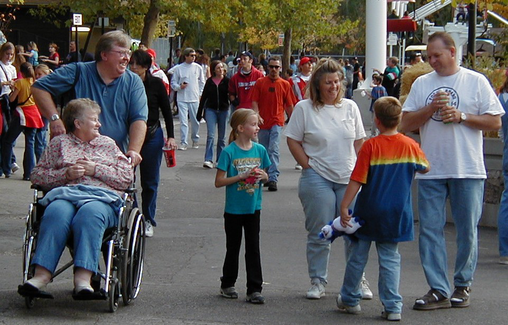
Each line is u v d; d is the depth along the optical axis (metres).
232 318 7.84
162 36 48.22
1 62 17.09
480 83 8.24
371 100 28.84
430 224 8.28
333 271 10.01
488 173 12.66
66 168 7.90
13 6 42.03
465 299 8.36
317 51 86.19
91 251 7.50
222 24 35.91
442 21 52.50
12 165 17.50
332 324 7.71
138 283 8.31
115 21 39.16
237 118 8.38
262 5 44.12
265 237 11.93
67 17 43.69
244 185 8.34
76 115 8.08
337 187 8.55
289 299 8.62
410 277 9.77
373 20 34.00
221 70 19.06
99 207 7.62
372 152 7.65
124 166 8.11
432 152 8.28
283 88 16.23
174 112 34.94
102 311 7.91
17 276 9.22
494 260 10.73
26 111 16.34
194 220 13.18
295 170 19.31
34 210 7.70
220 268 10.02
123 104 8.61
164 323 7.59
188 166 19.48
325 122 8.52
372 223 7.66
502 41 27.72
